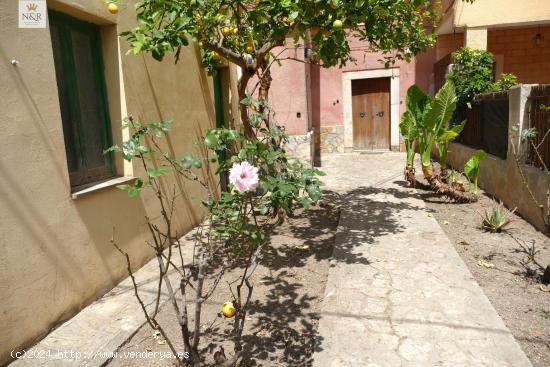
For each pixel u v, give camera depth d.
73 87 3.55
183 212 5.09
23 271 2.74
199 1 3.43
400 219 5.57
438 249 4.37
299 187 2.93
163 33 3.23
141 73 4.21
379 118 12.59
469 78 8.32
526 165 5.40
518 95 5.45
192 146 5.38
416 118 7.01
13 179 2.69
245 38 5.11
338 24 3.39
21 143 2.77
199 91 5.70
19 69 2.77
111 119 3.98
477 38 8.84
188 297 3.58
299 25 3.54
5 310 2.61
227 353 2.77
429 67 11.82
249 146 2.38
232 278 3.95
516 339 2.78
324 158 11.79
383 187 7.71
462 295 3.36
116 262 3.75
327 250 4.62
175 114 4.95
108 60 3.89
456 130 6.52
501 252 4.29
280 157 2.97
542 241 4.54
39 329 2.87
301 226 5.53
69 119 3.50
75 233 3.23
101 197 3.55
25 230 2.77
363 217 5.75
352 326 2.98
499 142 6.48
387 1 3.87
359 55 12.10
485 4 8.65
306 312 3.29
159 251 2.23
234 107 7.27
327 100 12.51
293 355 2.75
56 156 3.06
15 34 2.74
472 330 2.87
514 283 3.59
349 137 12.61
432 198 6.74
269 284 3.81
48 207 2.97
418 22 5.77
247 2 4.03
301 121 8.98
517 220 5.32
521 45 10.62
